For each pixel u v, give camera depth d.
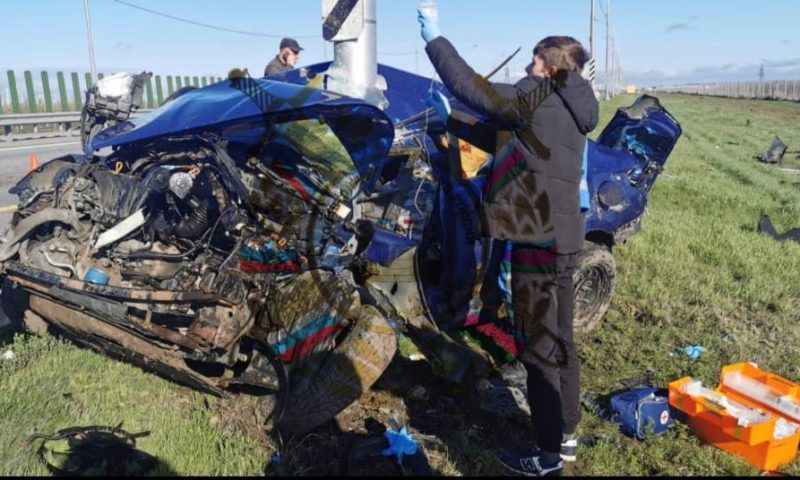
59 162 4.38
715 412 3.58
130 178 3.87
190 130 3.54
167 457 3.24
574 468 3.38
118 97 4.75
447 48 3.09
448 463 3.34
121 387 3.90
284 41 7.34
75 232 3.99
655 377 4.35
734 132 26.75
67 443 3.20
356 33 3.75
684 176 13.74
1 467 3.04
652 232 7.93
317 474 3.25
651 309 5.47
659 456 3.48
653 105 5.66
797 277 6.48
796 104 51.12
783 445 3.42
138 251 3.88
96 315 3.71
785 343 5.02
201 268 3.59
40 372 3.95
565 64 3.05
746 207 10.24
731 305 5.70
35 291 3.95
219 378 3.66
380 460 3.29
